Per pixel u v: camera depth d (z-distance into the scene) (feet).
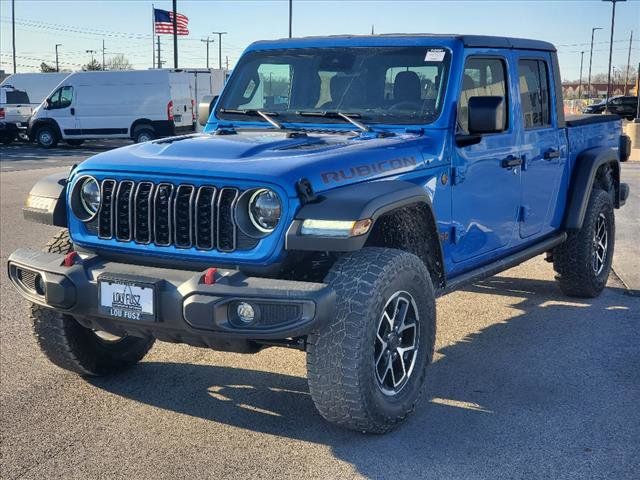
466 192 16.30
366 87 16.63
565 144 20.84
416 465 12.38
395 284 12.89
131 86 92.38
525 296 23.09
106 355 15.92
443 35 16.61
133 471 12.18
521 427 13.82
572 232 21.63
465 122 16.43
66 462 12.48
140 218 13.37
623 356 17.65
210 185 12.71
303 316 11.78
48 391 15.51
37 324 15.16
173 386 15.85
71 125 94.79
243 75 18.22
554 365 17.07
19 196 46.37
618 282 24.79
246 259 12.48
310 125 16.58
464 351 18.07
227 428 13.82
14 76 109.60
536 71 19.58
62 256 13.79
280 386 15.87
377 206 12.39
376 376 12.80
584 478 11.96
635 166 64.90
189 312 12.06
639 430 13.69
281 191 12.25
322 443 13.20
